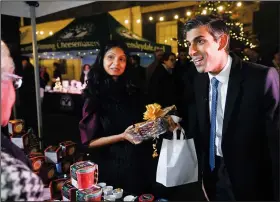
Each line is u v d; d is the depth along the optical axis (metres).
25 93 1.78
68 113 1.85
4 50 0.78
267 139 1.07
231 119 1.07
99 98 1.25
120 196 1.19
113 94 1.24
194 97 1.20
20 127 1.38
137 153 1.30
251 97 1.03
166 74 1.26
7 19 1.55
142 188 1.31
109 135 1.27
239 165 1.10
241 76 1.04
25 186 0.58
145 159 1.30
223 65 1.06
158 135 1.20
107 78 1.23
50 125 1.75
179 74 1.26
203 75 1.15
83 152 1.43
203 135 1.19
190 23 1.06
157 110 1.20
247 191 1.12
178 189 1.37
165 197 1.32
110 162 1.32
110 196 1.15
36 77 1.52
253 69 1.04
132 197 1.18
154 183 1.32
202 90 1.15
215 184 1.22
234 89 1.05
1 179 0.56
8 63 0.78
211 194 1.24
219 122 1.13
